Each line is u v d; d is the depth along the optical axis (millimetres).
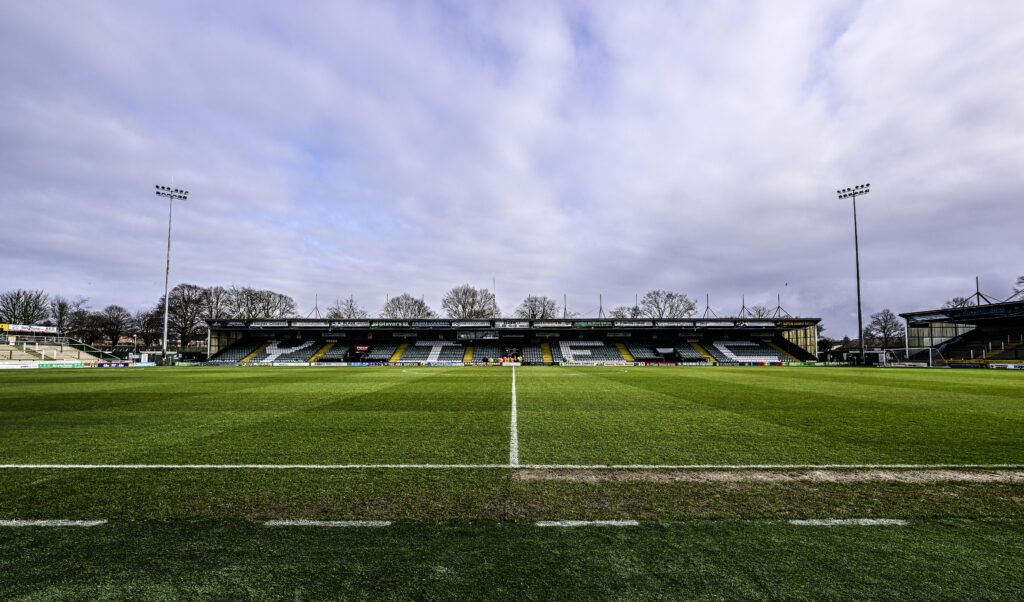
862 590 2773
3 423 9102
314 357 54094
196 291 71500
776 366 44312
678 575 2967
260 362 52719
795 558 3209
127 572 3031
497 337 59688
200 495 4574
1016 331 49906
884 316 84000
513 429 8359
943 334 55094
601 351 56000
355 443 7121
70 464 5820
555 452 6512
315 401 12781
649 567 3082
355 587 2832
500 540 3527
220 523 3859
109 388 17188
